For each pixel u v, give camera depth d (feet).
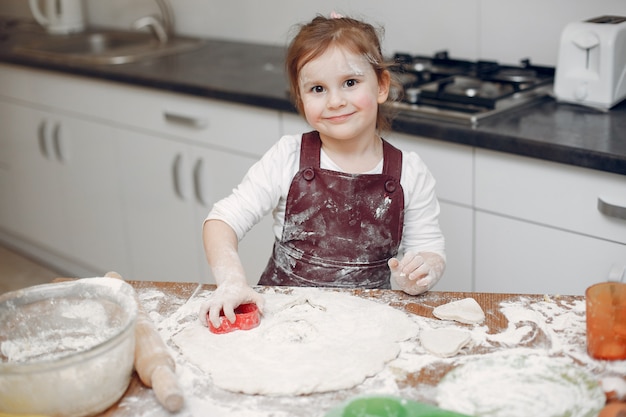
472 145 6.37
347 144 5.15
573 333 3.94
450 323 4.10
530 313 4.14
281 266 5.46
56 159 10.46
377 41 5.07
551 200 6.15
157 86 8.55
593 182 5.88
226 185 8.41
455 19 8.29
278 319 4.17
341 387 3.56
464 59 8.35
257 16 10.12
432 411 3.28
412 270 4.38
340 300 4.35
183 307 4.34
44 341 3.93
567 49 6.73
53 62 9.75
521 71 7.69
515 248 6.50
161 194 9.20
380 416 3.28
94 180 10.04
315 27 4.90
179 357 3.87
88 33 11.73
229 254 4.68
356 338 3.94
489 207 6.54
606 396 3.38
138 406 3.53
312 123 4.95
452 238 6.88
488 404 3.38
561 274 6.32
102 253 10.44
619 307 3.60
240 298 4.17
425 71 7.77
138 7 11.53
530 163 6.16
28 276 11.31
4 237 12.25
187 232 9.09
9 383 3.33
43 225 11.23
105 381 3.45
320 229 5.28
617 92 6.68
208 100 8.20
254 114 7.82
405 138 6.88
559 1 7.48
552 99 7.09
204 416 3.43
